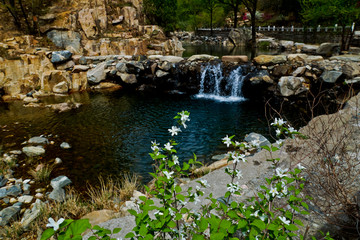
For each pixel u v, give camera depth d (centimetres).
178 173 183
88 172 542
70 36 1712
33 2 1722
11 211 394
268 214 165
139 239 127
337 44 1750
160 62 1346
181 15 4159
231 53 2139
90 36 1819
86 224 98
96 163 582
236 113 916
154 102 1098
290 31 2728
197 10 4188
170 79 1320
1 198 441
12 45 1436
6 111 995
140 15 2361
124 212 338
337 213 246
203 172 464
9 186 480
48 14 1691
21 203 424
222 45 3147
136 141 700
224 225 120
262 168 367
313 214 251
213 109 976
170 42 2325
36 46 1556
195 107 1011
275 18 3844
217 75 1220
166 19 2678
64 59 1335
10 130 791
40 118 903
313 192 274
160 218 132
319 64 1034
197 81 1290
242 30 3052
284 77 1017
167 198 151
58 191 457
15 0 1767
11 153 624
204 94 1252
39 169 547
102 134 754
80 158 606
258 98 1118
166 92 1299
